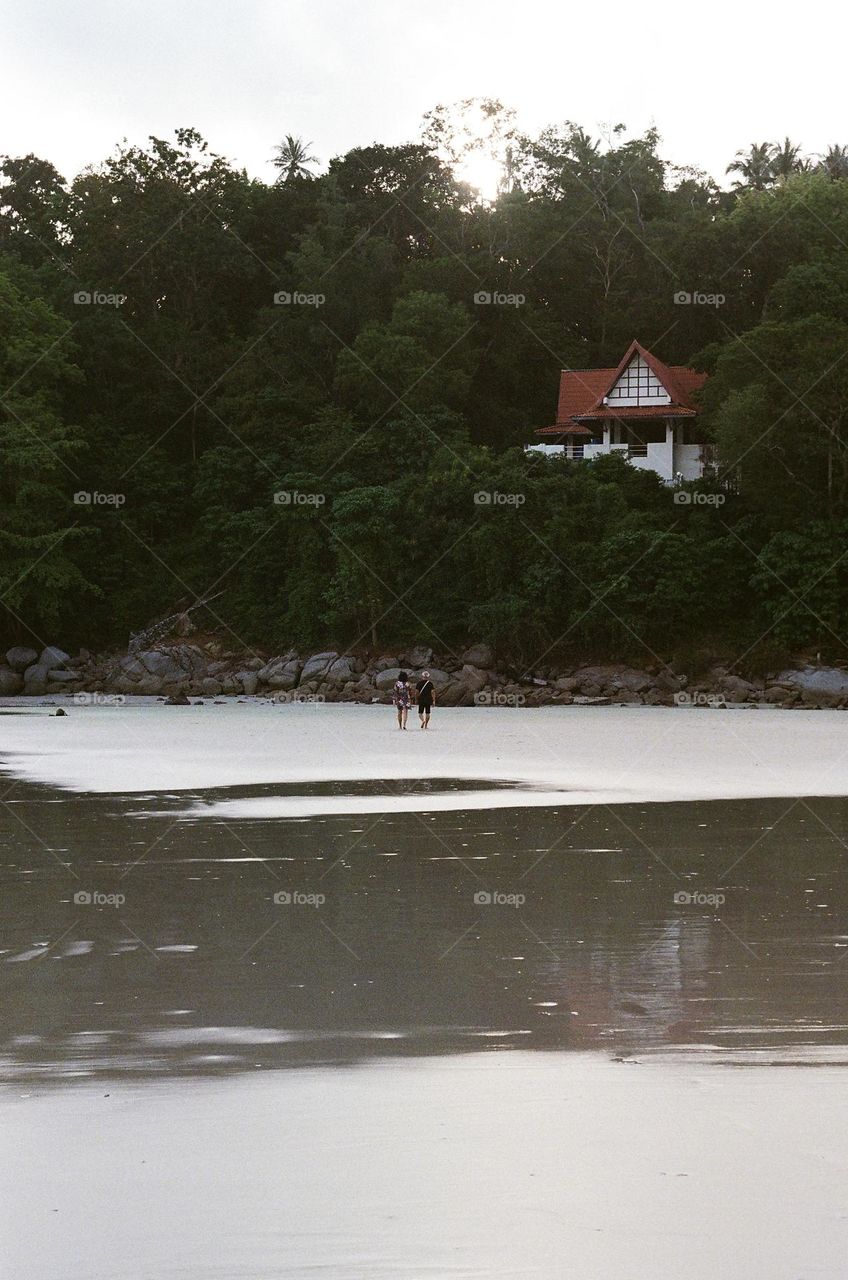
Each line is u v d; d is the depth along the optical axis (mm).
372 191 123062
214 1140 7809
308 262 111688
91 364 110875
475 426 111562
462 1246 6434
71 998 11547
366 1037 10164
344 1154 7586
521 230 114688
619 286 120125
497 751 43562
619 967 12742
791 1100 8492
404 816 25781
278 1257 6344
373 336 105875
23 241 120312
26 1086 8898
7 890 17484
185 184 120562
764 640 88500
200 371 113250
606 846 21594
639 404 101875
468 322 110375
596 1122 8078
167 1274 6188
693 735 51500
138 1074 9180
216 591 104688
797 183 117125
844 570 88688
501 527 92125
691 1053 9648
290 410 109312
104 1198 7004
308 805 27656
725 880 18219
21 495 98438
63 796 29516
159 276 118625
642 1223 6668
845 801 28312
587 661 90312
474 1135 7867
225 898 16844
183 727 58281
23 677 98312
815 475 89812
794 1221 6684
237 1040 10094
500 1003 11281
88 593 105750
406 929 14766
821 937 14250
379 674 87625
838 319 96500
